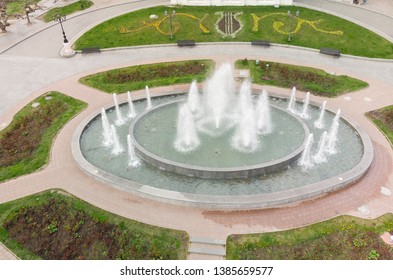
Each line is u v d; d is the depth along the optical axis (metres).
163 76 32.06
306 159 22.39
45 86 30.88
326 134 24.55
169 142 23.41
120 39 38.16
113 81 31.48
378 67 32.62
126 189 20.20
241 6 44.09
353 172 20.81
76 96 29.44
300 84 30.48
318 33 38.03
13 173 22.14
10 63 34.66
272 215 18.88
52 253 17.55
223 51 35.62
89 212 19.23
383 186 20.61
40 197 20.36
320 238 17.73
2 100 29.12
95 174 20.98
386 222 18.47
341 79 30.75
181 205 19.44
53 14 45.47
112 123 26.03
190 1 44.59
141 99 28.64
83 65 34.06
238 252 17.17
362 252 17.11
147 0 47.84
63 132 25.42
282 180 20.89
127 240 17.80
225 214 18.98
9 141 24.92
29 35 40.25
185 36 38.28
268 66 32.72
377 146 23.72
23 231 18.69
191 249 17.28
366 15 42.22
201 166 21.05
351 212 19.02
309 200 19.67
